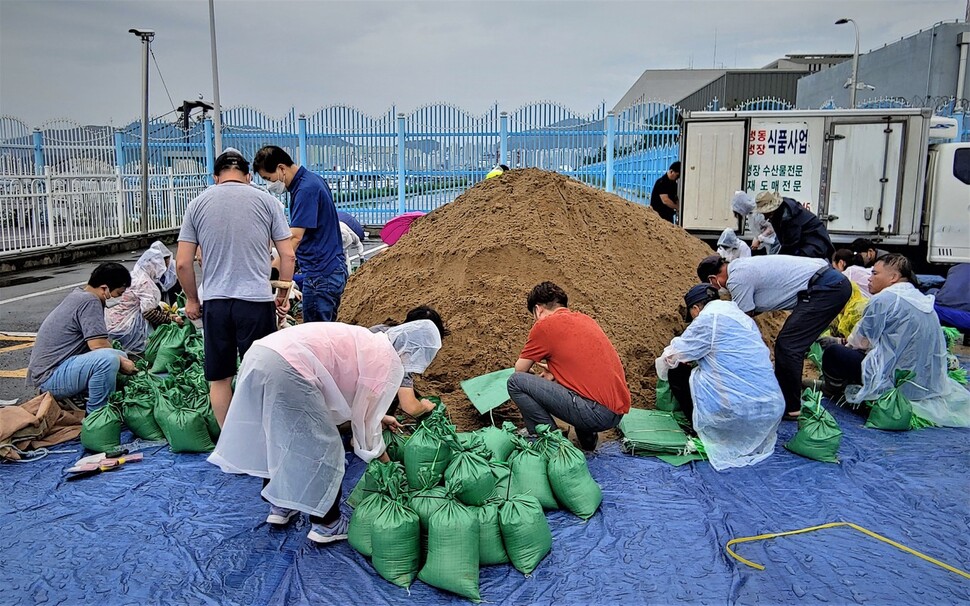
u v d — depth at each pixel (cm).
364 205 2109
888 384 536
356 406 362
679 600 322
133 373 544
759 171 1093
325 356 351
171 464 469
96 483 441
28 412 500
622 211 712
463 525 328
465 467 353
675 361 484
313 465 347
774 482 436
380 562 335
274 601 324
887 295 536
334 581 338
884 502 410
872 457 474
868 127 1039
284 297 489
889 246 1134
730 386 463
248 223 450
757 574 340
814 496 418
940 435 513
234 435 349
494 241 613
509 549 346
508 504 350
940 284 1045
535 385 450
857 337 562
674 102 3625
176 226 2047
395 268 673
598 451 482
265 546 370
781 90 3212
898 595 323
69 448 497
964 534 375
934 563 348
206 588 334
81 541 374
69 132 2145
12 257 1388
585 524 387
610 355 455
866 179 1051
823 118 1055
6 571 346
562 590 330
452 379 552
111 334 627
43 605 321
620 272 635
